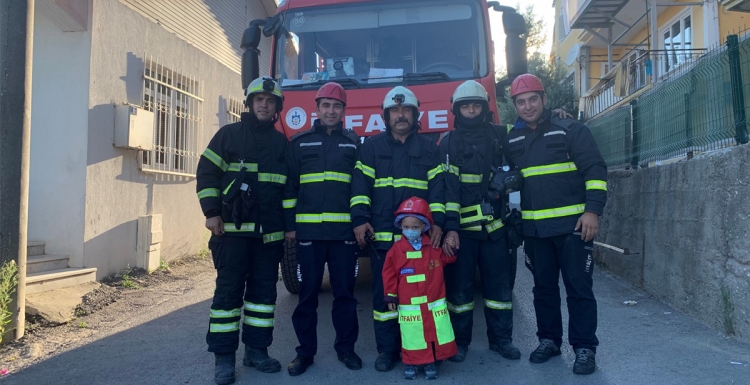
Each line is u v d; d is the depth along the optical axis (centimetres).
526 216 403
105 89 680
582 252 386
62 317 534
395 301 381
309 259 395
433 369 378
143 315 571
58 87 653
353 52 600
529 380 371
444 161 401
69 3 615
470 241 409
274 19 614
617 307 567
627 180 716
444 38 597
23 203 472
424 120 546
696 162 513
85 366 416
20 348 454
